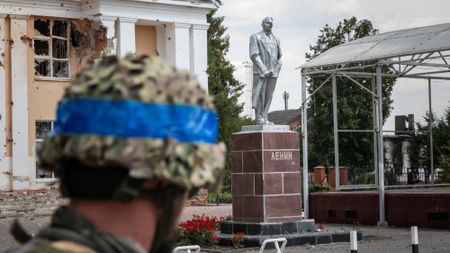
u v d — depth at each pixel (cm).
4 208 2972
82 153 169
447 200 2197
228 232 1914
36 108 3138
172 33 3431
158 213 179
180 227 1805
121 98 171
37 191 3061
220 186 191
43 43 3206
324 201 2516
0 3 3055
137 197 174
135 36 3400
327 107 4325
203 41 3503
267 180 1867
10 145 3059
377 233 2119
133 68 175
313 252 1706
